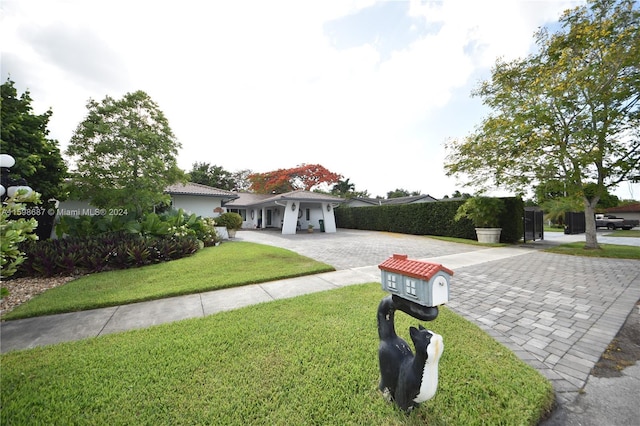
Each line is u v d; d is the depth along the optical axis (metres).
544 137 9.60
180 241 8.77
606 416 1.96
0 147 7.14
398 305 1.90
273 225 26.47
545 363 2.66
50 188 8.73
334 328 3.33
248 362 2.59
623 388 2.28
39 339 3.21
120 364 2.57
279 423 1.85
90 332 3.39
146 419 1.90
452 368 2.48
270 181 28.83
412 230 18.44
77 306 4.19
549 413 2.00
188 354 2.74
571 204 10.65
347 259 8.46
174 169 9.91
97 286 5.25
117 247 7.11
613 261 8.18
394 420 1.86
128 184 8.91
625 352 2.87
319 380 2.30
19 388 2.25
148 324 3.63
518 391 2.16
